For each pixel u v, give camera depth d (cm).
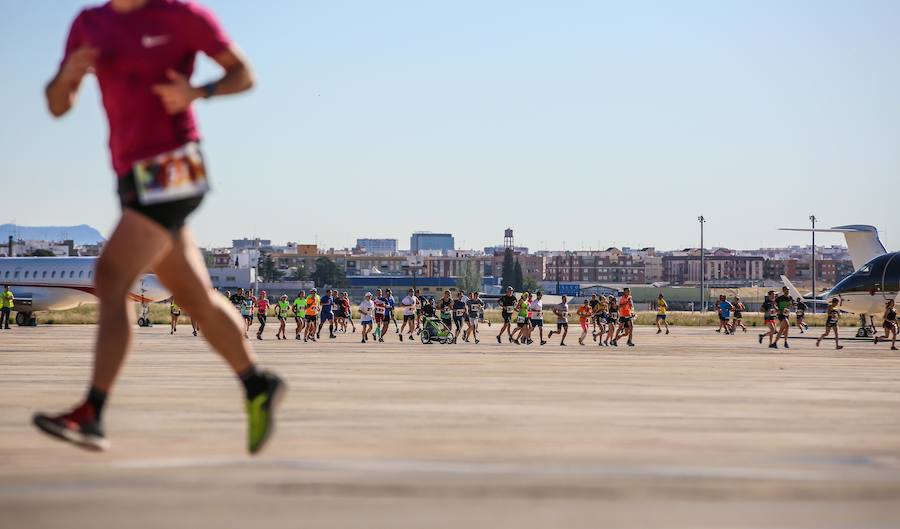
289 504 838
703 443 1396
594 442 1388
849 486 965
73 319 12038
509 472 1027
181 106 995
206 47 1017
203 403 2011
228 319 1088
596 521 788
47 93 1013
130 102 1009
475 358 4453
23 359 4119
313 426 1605
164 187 1013
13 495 868
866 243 10250
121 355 1034
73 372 3269
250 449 1115
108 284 1024
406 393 2383
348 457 1163
